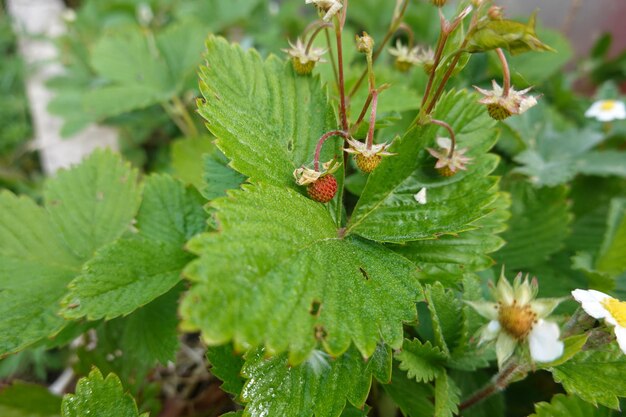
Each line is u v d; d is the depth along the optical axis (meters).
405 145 0.12
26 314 0.14
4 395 0.16
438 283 0.12
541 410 0.13
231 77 0.13
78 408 0.12
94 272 0.13
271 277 0.09
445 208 0.12
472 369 0.13
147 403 0.16
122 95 0.26
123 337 0.16
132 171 0.17
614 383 0.11
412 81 0.20
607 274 0.16
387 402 0.16
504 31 0.10
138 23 0.39
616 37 0.37
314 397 0.11
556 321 0.12
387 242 0.12
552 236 0.18
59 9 0.50
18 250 0.15
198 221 0.16
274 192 0.11
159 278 0.14
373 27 0.32
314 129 0.13
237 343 0.08
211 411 0.18
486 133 0.14
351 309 0.10
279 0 0.43
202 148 0.21
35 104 0.41
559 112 0.28
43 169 0.36
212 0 0.36
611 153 0.21
